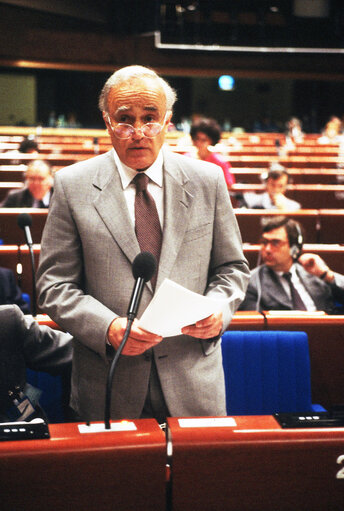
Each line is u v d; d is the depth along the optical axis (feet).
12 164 29.22
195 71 61.67
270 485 4.44
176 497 4.39
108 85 5.58
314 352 8.86
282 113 84.48
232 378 8.16
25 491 4.20
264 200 20.90
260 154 39.22
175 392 5.72
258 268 11.18
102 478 4.29
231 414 8.14
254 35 61.62
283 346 8.23
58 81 72.84
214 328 5.26
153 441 4.37
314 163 34.45
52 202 5.82
